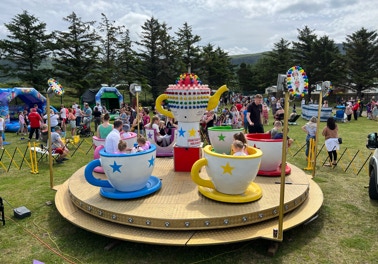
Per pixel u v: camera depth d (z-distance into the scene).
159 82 42.88
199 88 5.95
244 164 4.33
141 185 4.89
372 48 44.75
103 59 43.38
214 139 7.00
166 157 7.76
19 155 10.66
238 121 14.36
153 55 42.12
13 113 19.59
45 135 10.87
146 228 4.16
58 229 4.84
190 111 6.00
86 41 38.97
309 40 49.12
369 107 24.41
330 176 7.68
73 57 38.19
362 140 13.39
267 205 4.45
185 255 4.04
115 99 27.41
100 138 7.07
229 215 4.10
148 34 41.50
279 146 5.84
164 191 5.10
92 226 4.35
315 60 47.38
